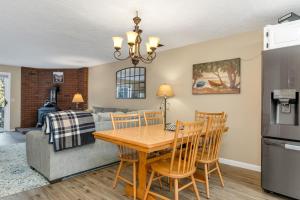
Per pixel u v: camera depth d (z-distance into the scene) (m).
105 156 3.24
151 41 2.50
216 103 3.71
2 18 2.85
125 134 2.26
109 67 6.23
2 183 2.65
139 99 5.23
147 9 2.54
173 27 3.15
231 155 3.50
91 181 2.75
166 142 1.90
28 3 2.41
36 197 2.31
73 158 2.85
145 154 2.26
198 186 2.65
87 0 2.33
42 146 2.79
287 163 2.29
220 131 2.48
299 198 2.21
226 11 2.59
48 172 2.66
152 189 2.54
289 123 2.33
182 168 2.04
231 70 3.50
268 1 2.33
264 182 2.47
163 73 4.63
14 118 7.06
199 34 3.48
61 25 3.11
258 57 3.22
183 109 4.22
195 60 4.02
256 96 3.24
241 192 2.49
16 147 4.53
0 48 4.52
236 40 3.46
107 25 3.10
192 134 2.00
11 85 6.99
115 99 6.00
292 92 2.24
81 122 2.86
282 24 2.39
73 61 6.06
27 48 4.53
